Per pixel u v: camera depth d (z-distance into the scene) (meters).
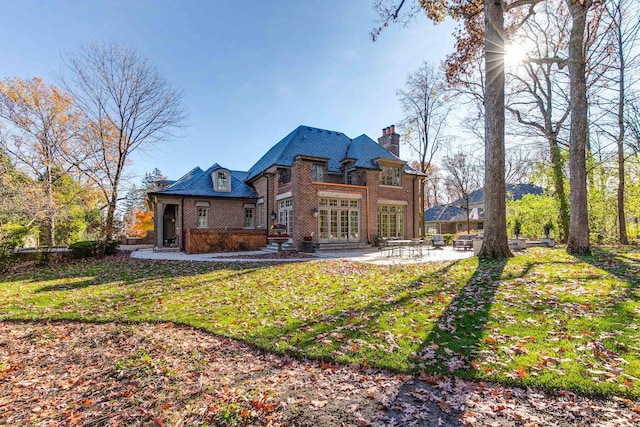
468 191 38.03
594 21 15.27
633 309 4.82
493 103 10.73
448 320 5.02
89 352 4.80
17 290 8.80
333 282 8.72
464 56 15.63
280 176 21.03
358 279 8.94
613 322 4.40
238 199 23.31
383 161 22.06
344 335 4.73
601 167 19.28
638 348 3.62
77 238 25.22
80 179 22.36
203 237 18.97
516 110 20.55
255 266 12.16
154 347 4.80
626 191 19.58
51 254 14.98
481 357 3.72
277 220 21.23
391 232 22.67
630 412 2.62
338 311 5.95
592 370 3.23
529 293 6.11
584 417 2.62
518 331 4.38
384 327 4.93
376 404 3.06
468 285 7.16
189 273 10.93
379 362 3.81
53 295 8.14
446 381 3.32
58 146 20.23
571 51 11.79
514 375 3.27
